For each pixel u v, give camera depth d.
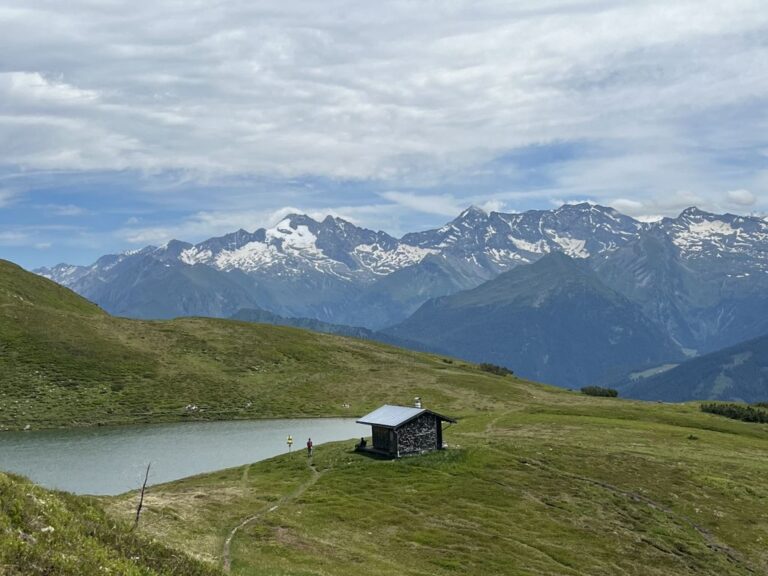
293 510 67.75
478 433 122.50
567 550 65.00
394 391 187.00
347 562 52.72
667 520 77.19
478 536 65.25
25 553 25.81
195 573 34.88
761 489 90.56
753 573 65.75
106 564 28.86
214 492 74.81
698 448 115.62
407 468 88.75
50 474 94.12
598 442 115.50
